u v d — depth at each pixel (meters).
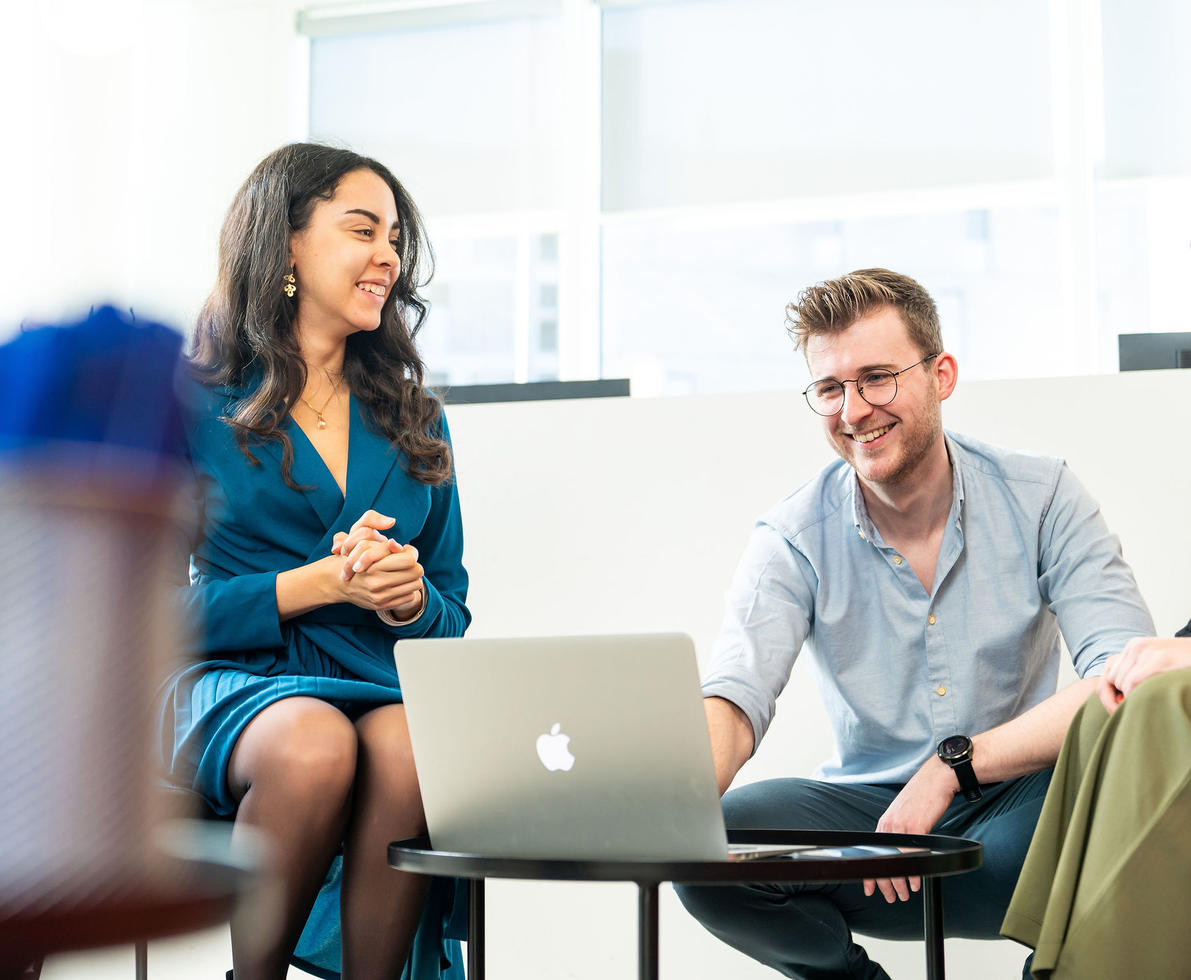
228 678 1.53
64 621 0.43
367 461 1.74
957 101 4.00
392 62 4.49
